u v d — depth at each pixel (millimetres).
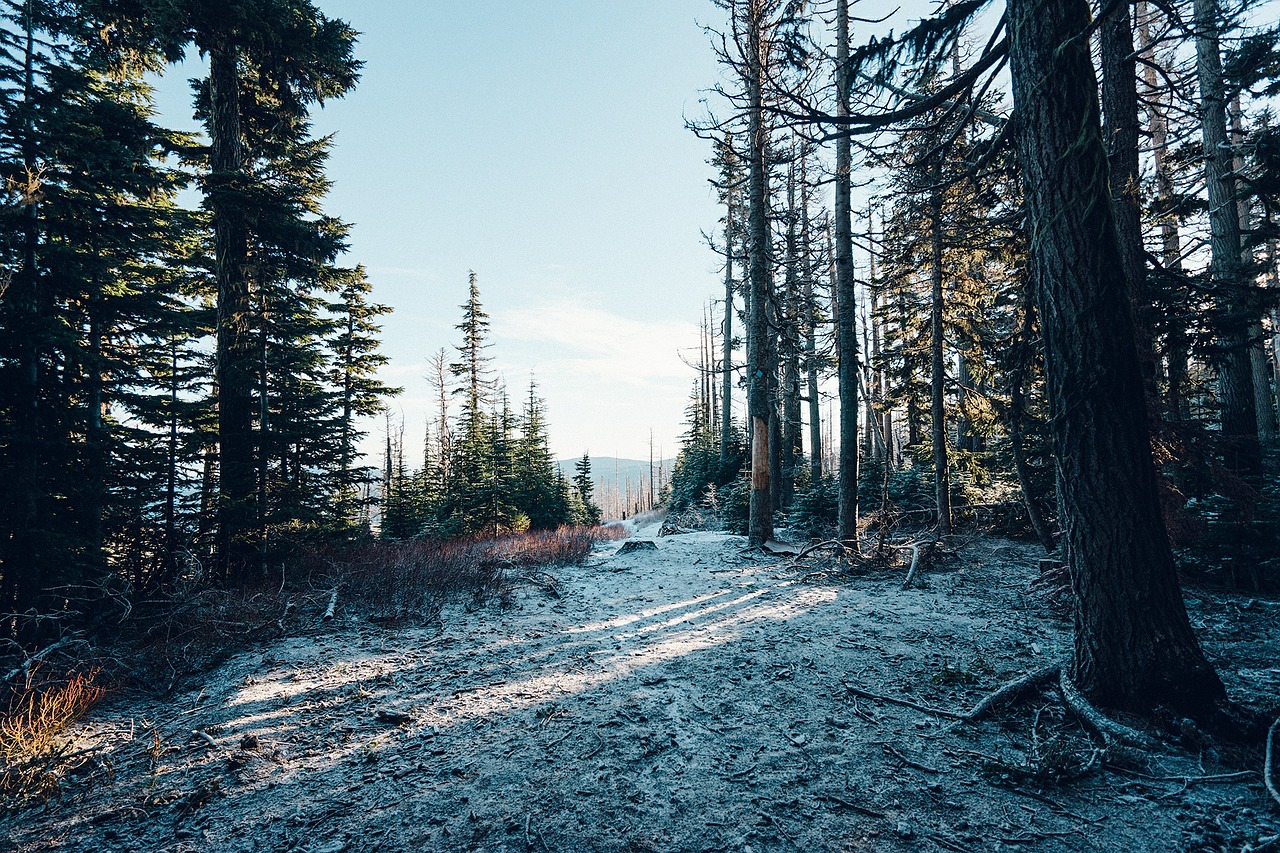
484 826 3006
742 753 3760
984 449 16172
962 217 9609
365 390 22438
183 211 10938
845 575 10023
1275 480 8156
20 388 7527
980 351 13047
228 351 10891
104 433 8570
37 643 6562
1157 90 6109
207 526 9672
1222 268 10352
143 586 8383
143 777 3641
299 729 4316
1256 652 5219
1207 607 6719
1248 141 8164
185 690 5281
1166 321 7629
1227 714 3648
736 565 11844
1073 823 2869
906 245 13172
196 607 6969
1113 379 3902
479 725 4301
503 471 25828
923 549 10602
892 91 5148
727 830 2908
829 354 19188
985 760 3525
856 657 5641
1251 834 2691
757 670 5375
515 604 8625
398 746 3988
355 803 3270
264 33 11133
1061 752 3316
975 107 4535
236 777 3602
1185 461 7449
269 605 7684
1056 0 3936
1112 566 3930
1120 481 3906
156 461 9469
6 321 7410
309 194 15281
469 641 6652
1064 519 4250
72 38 9414
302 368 13719
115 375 9695
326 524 12102
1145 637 3812
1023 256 8008
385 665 5801
